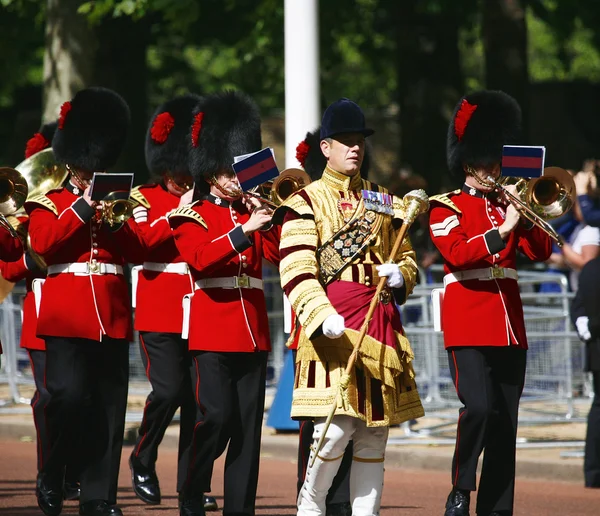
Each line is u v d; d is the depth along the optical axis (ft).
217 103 90.84
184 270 101.86
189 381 101.19
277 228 90.84
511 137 88.89
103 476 90.89
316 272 74.79
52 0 190.39
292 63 136.46
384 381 74.08
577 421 131.95
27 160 104.58
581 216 134.31
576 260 126.93
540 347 132.77
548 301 136.87
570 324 132.57
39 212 89.71
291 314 87.97
